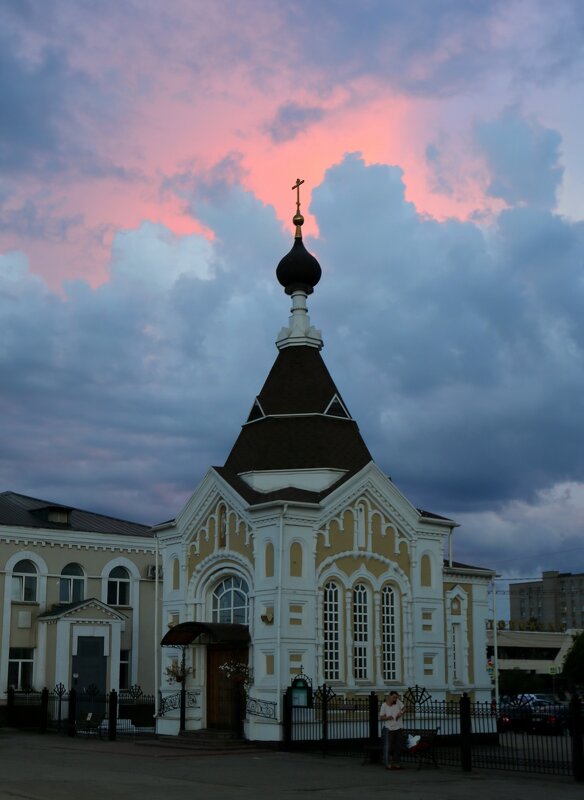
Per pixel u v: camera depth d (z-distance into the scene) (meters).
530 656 111.44
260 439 42.25
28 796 21.38
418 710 37.66
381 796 22.53
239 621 39.56
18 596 52.12
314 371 43.72
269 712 35.91
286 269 45.41
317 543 38.47
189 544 42.34
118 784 24.09
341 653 38.31
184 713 38.91
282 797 22.02
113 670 51.81
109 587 55.34
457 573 45.50
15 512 55.31
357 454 42.34
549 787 24.95
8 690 48.94
